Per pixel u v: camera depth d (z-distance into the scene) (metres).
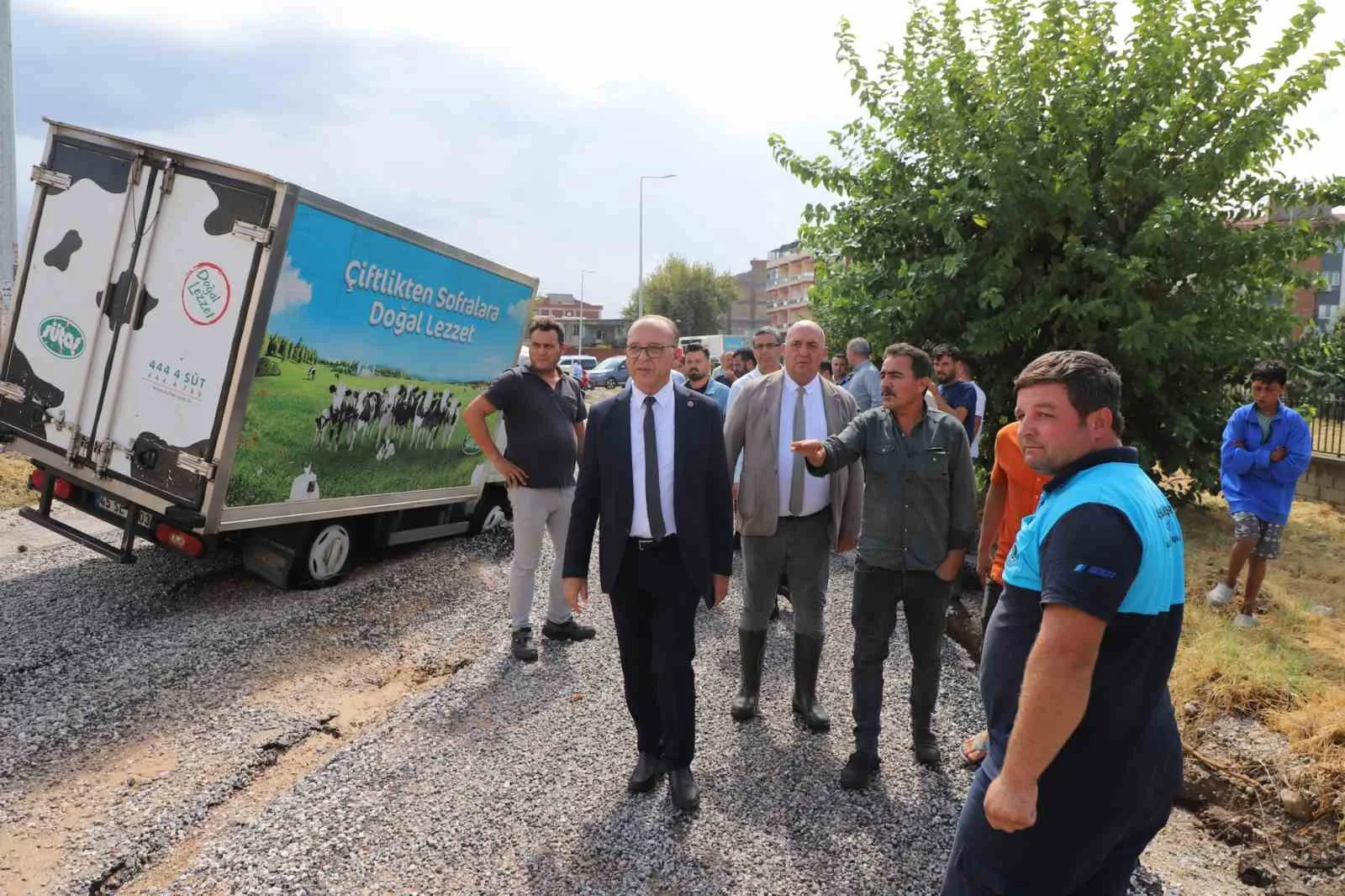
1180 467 8.37
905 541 3.55
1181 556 1.98
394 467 6.35
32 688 4.07
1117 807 1.86
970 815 2.00
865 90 8.80
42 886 2.71
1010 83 8.05
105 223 5.29
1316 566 6.95
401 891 2.76
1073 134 7.87
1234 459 5.48
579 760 3.67
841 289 9.16
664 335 3.42
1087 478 1.91
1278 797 3.63
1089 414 1.94
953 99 8.73
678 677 3.37
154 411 5.14
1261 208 8.17
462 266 6.67
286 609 5.45
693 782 3.38
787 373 4.12
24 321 5.57
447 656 4.92
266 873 2.80
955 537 3.61
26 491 8.18
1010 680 2.03
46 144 5.48
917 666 3.73
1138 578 1.81
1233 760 3.90
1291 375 8.45
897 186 8.72
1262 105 7.84
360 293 5.68
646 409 3.45
